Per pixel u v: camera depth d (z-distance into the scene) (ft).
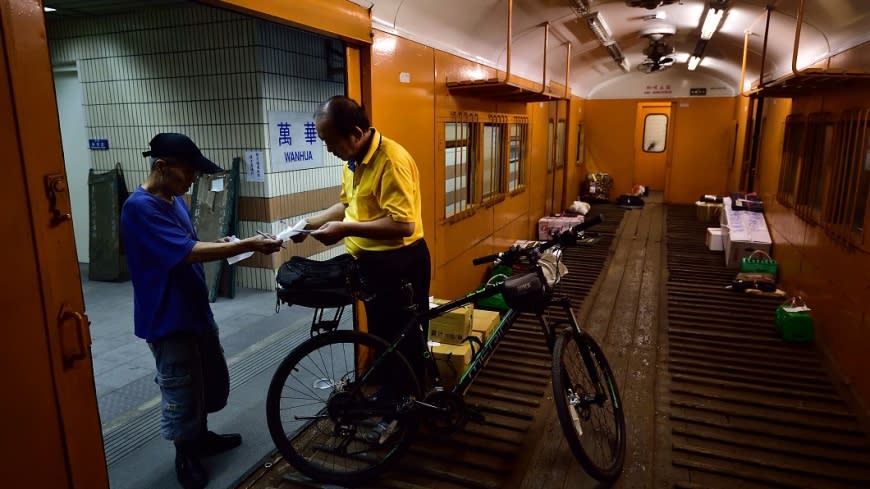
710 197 33.81
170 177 7.68
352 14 9.63
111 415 10.51
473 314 12.74
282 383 8.18
